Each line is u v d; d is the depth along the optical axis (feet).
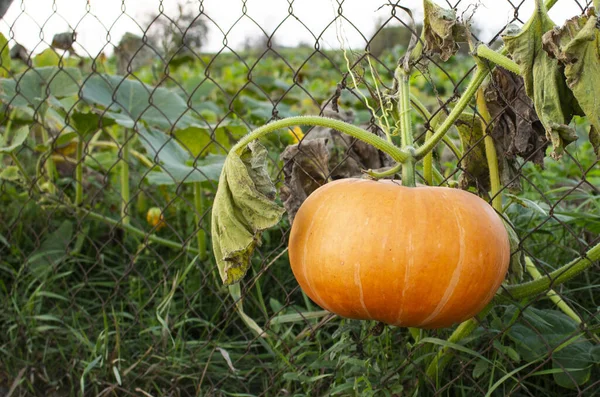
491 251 3.50
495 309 5.00
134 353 5.63
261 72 17.63
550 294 4.69
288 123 3.67
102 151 9.99
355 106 10.07
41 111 6.63
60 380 5.55
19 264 6.95
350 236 3.45
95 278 6.50
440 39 3.82
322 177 4.52
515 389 4.34
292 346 5.18
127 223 6.95
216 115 9.49
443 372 4.75
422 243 3.41
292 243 3.70
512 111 4.10
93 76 7.00
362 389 4.50
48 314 5.93
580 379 4.42
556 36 3.28
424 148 3.71
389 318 3.56
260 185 3.68
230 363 5.01
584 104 3.23
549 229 5.54
